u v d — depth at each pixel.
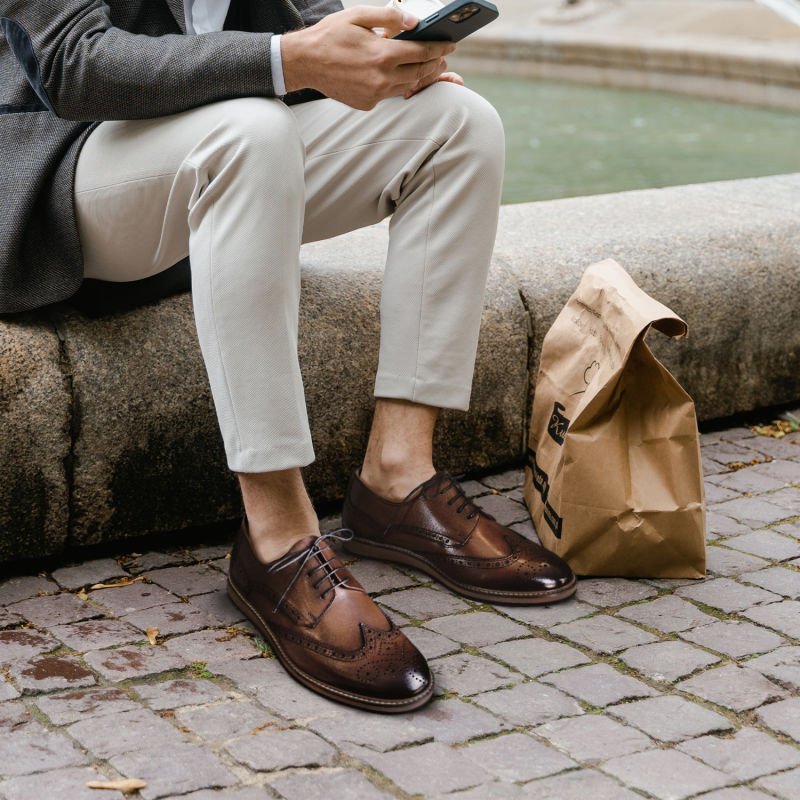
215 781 1.76
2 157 2.32
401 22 2.13
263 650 2.17
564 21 12.58
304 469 2.74
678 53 10.37
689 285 3.22
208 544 2.64
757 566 2.55
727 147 7.93
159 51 2.12
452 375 2.43
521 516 2.80
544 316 3.01
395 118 2.37
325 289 2.77
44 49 2.12
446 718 1.95
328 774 1.79
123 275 2.41
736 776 1.81
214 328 2.10
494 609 2.34
